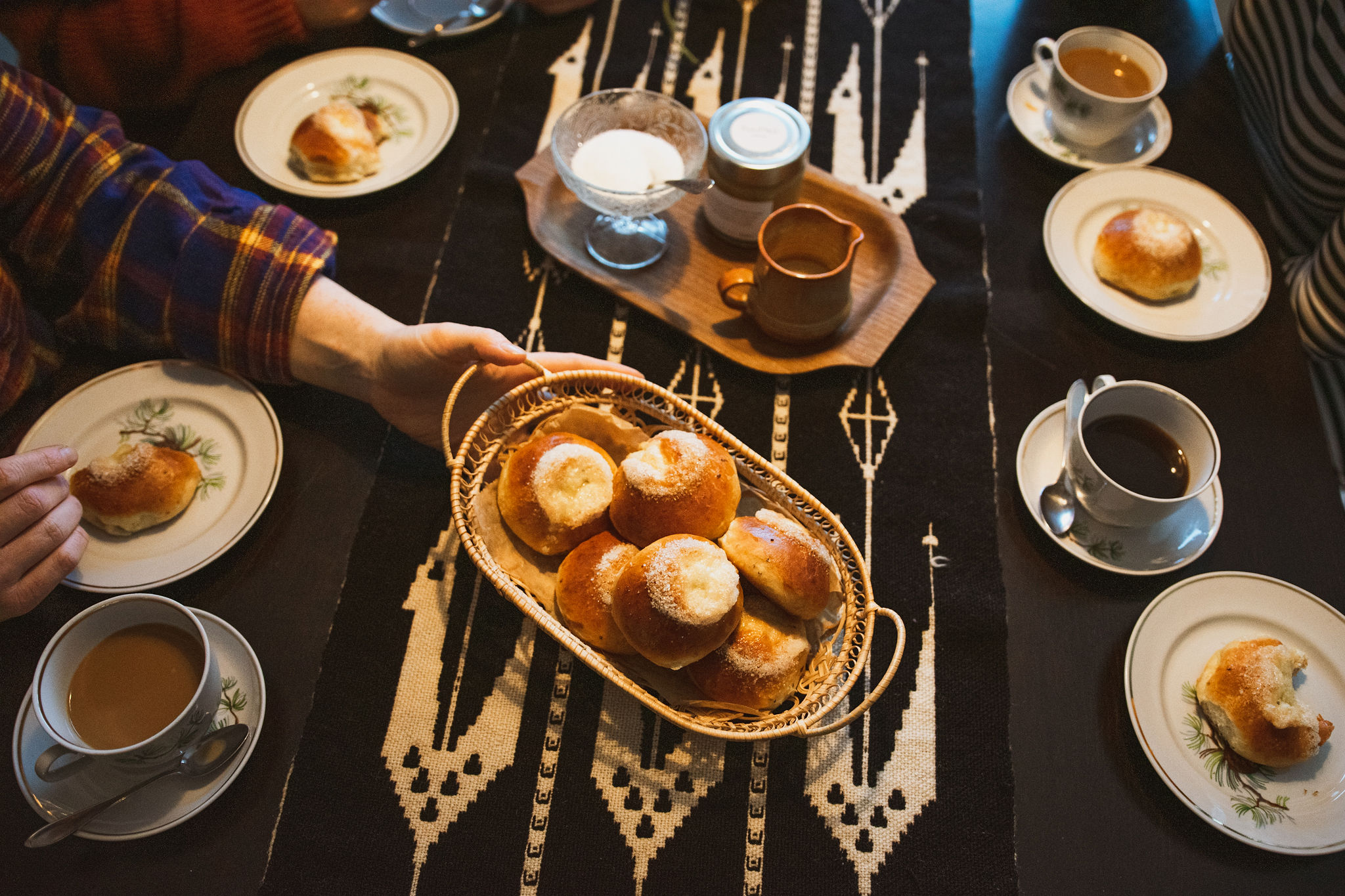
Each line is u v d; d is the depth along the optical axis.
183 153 0.94
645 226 0.93
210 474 0.79
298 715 0.73
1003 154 0.98
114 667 0.68
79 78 1.00
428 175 0.96
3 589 0.69
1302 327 0.95
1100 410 0.78
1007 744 0.73
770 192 0.86
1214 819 0.69
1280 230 1.01
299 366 0.82
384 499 0.80
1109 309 0.88
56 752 0.65
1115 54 0.97
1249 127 1.02
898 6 1.07
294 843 0.70
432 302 0.89
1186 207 0.92
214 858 0.69
